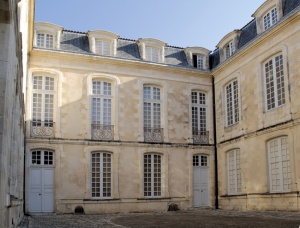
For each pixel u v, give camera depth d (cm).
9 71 613
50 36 2211
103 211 2111
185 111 2411
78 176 2098
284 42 1817
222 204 2291
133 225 1230
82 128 2148
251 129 2038
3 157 577
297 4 1784
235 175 2194
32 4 1538
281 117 1803
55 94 2145
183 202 2298
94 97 2227
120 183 2175
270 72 1934
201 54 2556
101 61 2244
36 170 2061
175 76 2425
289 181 1745
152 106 2350
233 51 2331
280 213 1636
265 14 2048
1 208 559
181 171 2330
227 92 2359
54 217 1755
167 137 2330
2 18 596
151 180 2270
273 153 1866
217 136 2417
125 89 2283
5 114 588
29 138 2041
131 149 2231
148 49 2420
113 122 2231
